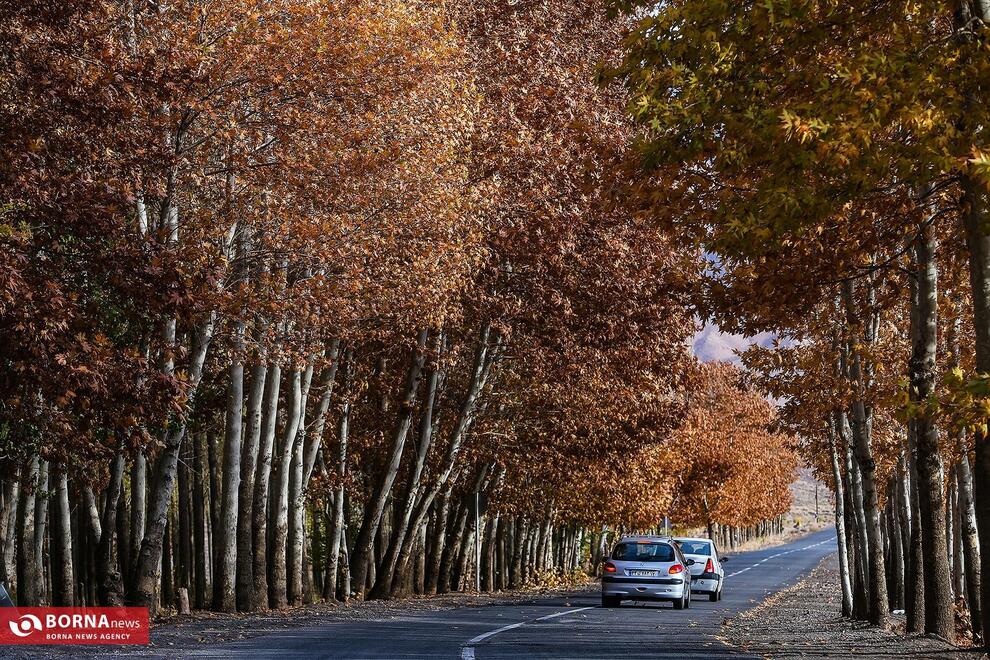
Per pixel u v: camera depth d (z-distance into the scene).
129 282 28.84
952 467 55.97
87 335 28.64
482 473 74.38
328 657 24.06
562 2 56.97
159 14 35.75
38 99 29.03
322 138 36.97
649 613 48.47
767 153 22.47
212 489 64.50
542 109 51.91
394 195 39.88
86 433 32.22
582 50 56.12
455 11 51.22
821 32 22.34
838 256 28.19
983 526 22.80
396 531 63.22
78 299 29.14
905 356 41.06
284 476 51.00
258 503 48.66
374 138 38.94
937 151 20.69
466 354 66.62
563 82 51.97
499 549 93.38
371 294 43.53
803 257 27.97
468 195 45.09
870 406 42.78
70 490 57.91
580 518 90.38
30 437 32.66
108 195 28.47
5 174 27.47
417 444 67.19
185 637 29.80
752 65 22.73
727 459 129.62
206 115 35.03
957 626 46.78
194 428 55.28
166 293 29.09
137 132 31.67
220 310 36.12
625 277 54.41
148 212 41.50
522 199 51.06
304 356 41.94
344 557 61.31
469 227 45.72
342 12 36.44
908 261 33.19
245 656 23.95
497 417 69.75
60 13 29.70
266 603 48.53
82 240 30.06
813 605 63.78
